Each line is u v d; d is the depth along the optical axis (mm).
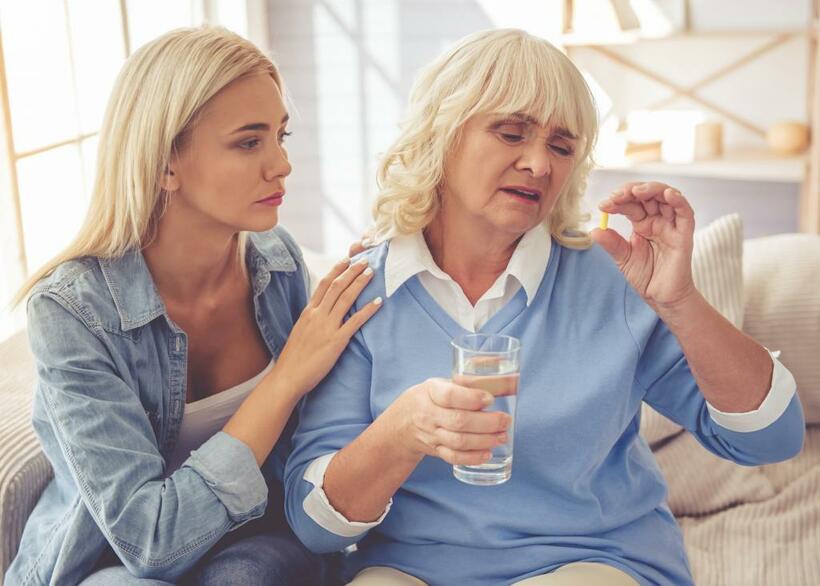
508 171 1396
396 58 4227
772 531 1810
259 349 1688
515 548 1433
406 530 1479
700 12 3893
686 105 4016
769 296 2154
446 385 1193
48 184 2441
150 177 1452
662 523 1533
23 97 2316
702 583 1697
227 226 1507
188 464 1424
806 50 3811
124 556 1385
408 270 1492
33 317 1455
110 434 1410
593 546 1440
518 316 1474
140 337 1518
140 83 1440
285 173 1500
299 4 4242
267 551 1492
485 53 1400
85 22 2633
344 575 1593
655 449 2064
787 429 1387
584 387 1436
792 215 3949
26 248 2328
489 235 1462
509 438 1191
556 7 3842
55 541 1487
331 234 4465
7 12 2236
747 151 3898
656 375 1486
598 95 4109
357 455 1352
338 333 1475
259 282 1660
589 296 1494
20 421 1739
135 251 1522
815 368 2094
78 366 1435
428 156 1466
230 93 1438
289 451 1680
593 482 1464
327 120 4344
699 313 1345
